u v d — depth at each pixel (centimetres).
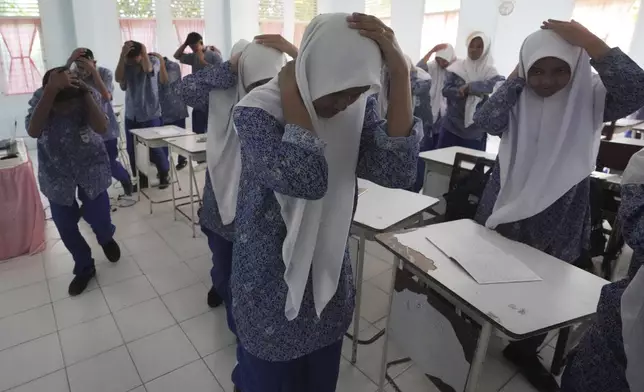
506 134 153
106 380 165
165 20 584
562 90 140
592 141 140
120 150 451
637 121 379
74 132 204
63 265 250
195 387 162
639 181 87
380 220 155
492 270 116
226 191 172
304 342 104
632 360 84
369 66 77
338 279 100
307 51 77
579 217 150
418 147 91
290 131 78
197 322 200
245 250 98
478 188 199
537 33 141
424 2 588
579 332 155
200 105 178
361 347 185
